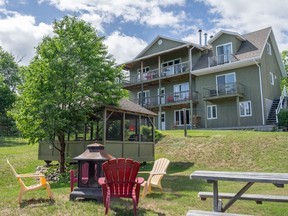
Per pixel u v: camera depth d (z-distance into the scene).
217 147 14.02
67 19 11.57
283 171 9.99
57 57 10.75
